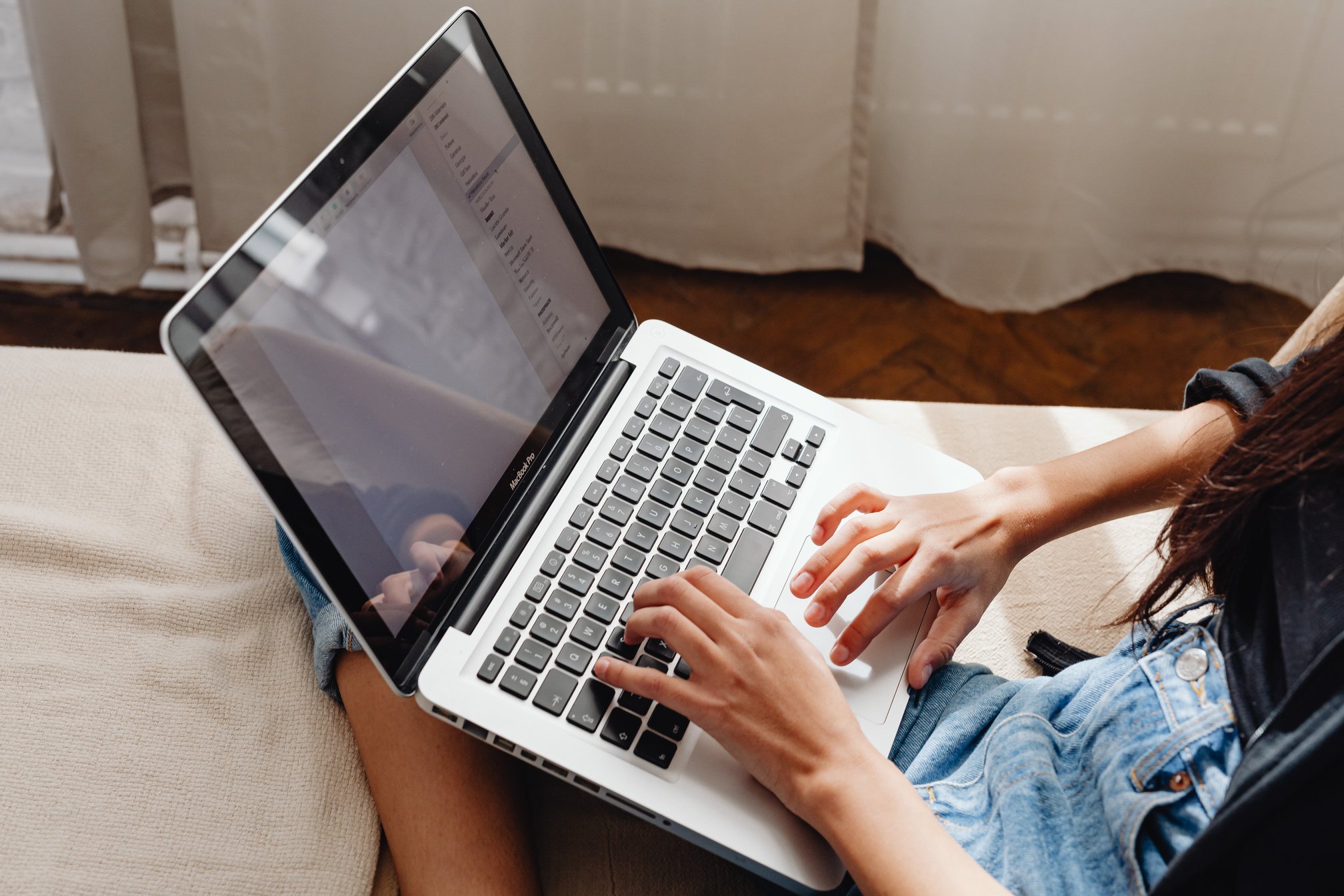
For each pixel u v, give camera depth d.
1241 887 0.46
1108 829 0.53
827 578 0.64
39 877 0.58
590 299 0.76
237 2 1.19
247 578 0.75
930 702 0.65
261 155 1.33
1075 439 0.91
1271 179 1.44
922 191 1.46
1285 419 0.51
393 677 0.58
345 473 0.57
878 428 0.76
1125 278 1.56
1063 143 1.35
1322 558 0.48
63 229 1.44
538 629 0.62
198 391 0.51
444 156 0.65
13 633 0.68
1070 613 0.79
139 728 0.65
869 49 1.33
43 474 0.78
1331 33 1.28
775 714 0.55
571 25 1.30
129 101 1.25
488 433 0.66
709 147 1.41
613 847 0.67
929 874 0.50
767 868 0.55
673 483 0.71
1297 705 0.45
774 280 1.58
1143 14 1.26
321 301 0.57
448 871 0.61
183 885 0.60
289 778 0.65
